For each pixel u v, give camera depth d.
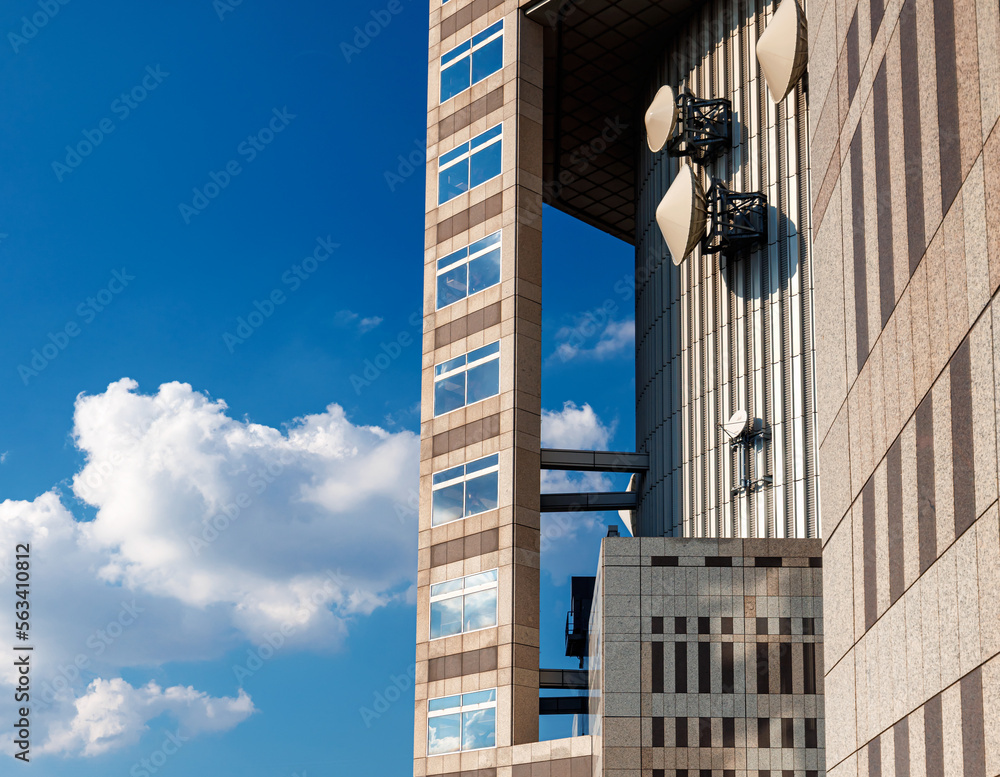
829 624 26.38
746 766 34.06
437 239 58.16
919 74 20.27
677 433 52.19
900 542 20.88
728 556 35.97
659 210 48.34
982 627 16.86
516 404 51.41
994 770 16.30
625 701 34.81
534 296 53.56
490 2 58.59
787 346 45.78
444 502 53.44
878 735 22.12
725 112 51.06
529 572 49.66
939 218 19.02
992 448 16.58
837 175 26.50
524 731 47.22
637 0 54.34
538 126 55.94
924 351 19.70
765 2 50.41
